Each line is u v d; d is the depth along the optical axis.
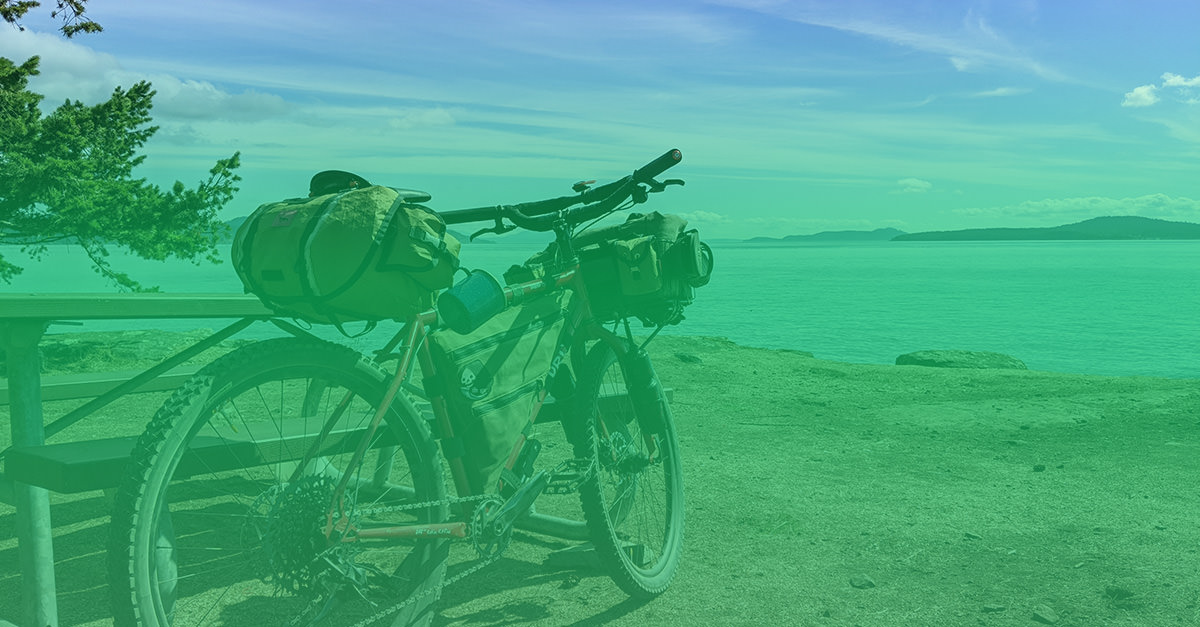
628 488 3.47
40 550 2.52
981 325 80.62
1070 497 4.70
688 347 12.12
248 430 2.49
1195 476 5.18
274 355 2.31
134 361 10.45
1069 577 3.52
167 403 2.13
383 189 2.31
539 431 6.25
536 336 3.00
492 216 3.05
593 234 3.32
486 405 2.76
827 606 3.20
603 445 3.27
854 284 183.25
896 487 4.89
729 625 3.01
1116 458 5.64
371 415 2.63
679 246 3.18
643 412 3.35
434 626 2.95
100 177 13.76
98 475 2.27
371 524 2.54
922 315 95.00
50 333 12.05
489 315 2.69
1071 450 5.89
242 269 2.33
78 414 2.96
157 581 2.07
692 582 3.41
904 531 4.09
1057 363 48.50
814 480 5.03
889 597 3.29
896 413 7.28
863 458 5.62
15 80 13.17
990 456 5.70
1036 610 3.16
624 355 3.31
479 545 2.79
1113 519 4.31
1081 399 7.98
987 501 4.62
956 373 9.99
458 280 2.72
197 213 13.38
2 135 12.46
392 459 3.53
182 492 4.12
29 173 12.11
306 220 2.22
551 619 3.02
